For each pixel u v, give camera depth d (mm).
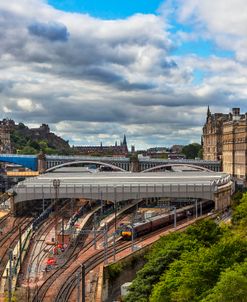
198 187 160375
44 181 172000
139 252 103250
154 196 159625
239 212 105562
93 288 86688
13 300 79500
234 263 59125
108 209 168125
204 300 52656
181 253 74875
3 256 108812
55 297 82938
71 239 120250
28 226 137500
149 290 72500
